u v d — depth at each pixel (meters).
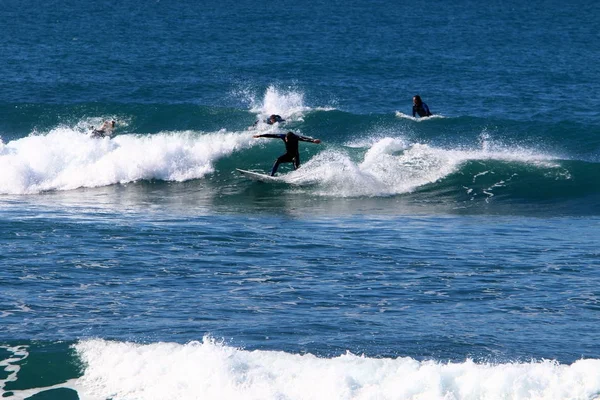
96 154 98.94
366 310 50.06
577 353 42.97
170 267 59.53
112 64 188.12
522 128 117.12
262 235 70.69
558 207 87.38
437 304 51.34
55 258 61.41
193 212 82.12
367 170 95.38
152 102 143.88
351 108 142.38
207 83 165.25
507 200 89.69
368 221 78.62
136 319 48.25
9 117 119.69
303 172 95.44
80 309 50.00
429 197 90.69
